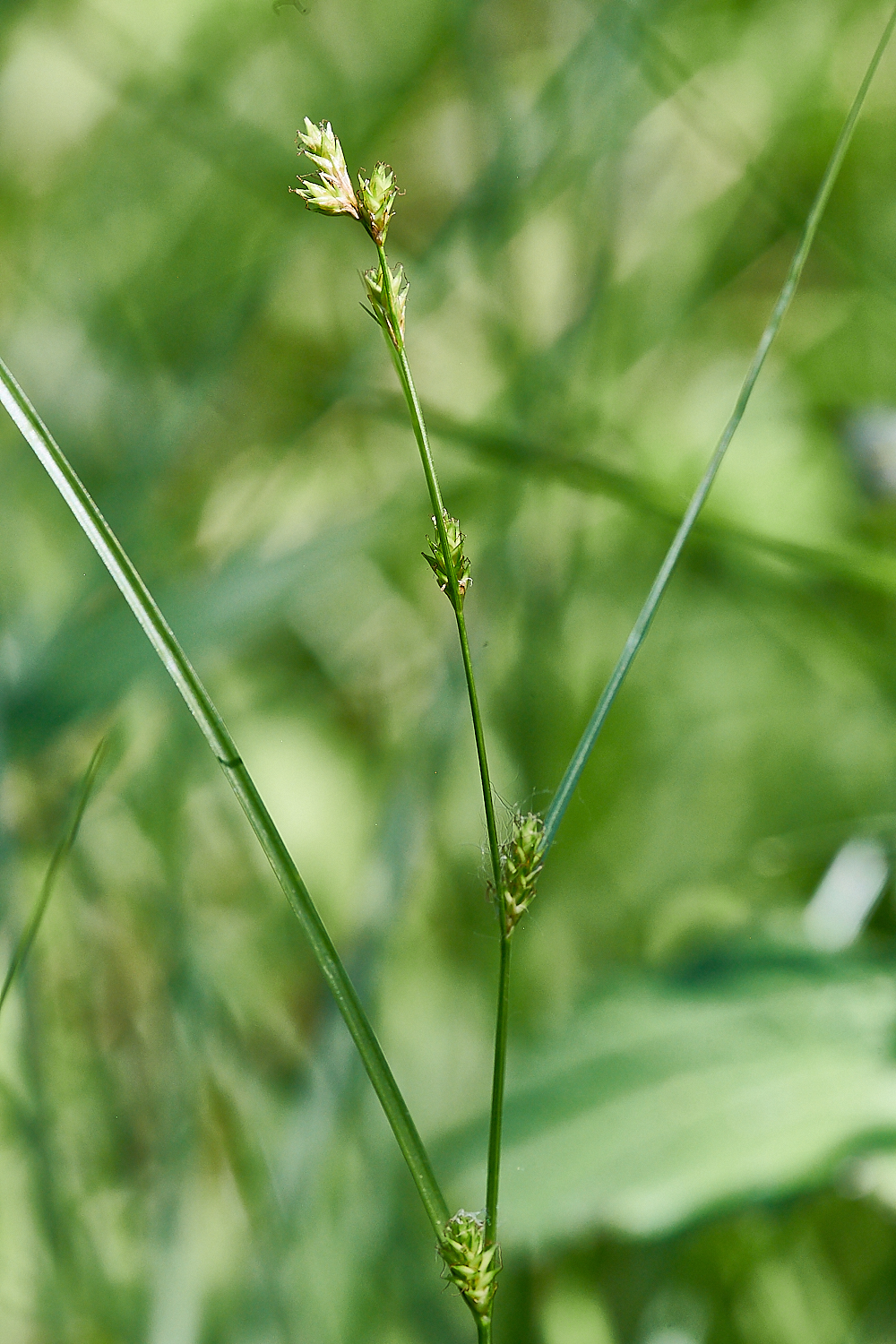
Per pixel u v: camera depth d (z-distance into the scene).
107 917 0.60
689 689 0.83
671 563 0.46
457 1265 0.44
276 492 0.82
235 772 0.44
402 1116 0.44
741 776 0.82
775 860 0.75
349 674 0.81
